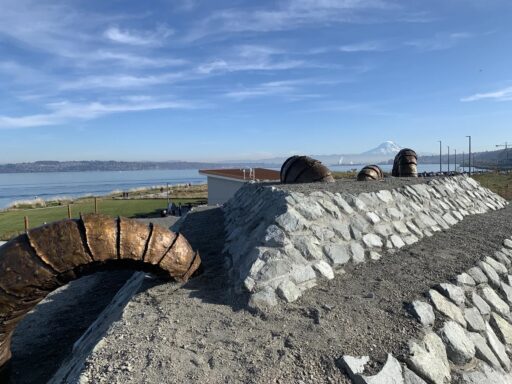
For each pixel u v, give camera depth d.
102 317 6.92
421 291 5.80
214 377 3.94
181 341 4.50
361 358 4.28
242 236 7.71
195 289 5.95
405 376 4.18
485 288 6.66
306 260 6.25
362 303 5.43
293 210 7.11
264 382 3.90
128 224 5.66
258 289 5.48
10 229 23.34
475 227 10.45
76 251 5.22
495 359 5.27
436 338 4.88
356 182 12.10
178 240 6.11
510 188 36.28
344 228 7.41
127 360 4.15
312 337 4.62
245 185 14.79
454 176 15.69
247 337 4.61
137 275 7.84
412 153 18.88
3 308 5.06
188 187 70.19
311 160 13.98
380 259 7.12
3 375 5.78
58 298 10.31
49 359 6.96
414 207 9.99
